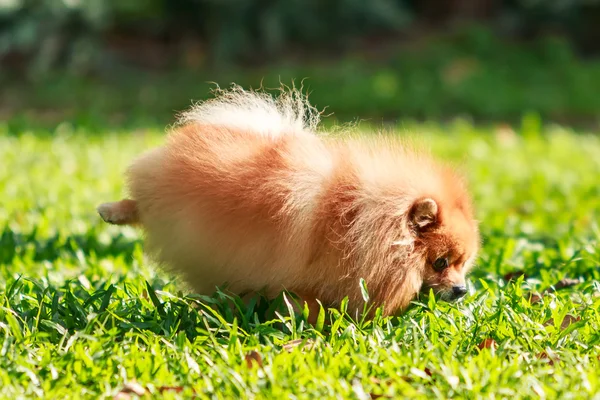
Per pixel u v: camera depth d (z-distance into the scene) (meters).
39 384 5.69
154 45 32.50
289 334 6.83
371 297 7.06
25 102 27.20
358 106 26.56
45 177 15.05
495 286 8.32
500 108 26.56
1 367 5.84
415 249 7.14
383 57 32.22
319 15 32.59
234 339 6.25
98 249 10.37
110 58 30.39
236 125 7.36
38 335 6.41
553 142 20.58
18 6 28.80
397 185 7.08
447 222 7.21
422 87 28.16
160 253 7.41
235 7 30.94
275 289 7.04
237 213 6.84
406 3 36.38
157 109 26.28
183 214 7.00
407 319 6.94
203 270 7.15
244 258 6.88
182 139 7.34
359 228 6.89
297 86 27.88
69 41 29.69
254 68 31.11
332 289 7.05
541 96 27.88
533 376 5.75
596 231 10.40
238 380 5.62
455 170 7.89
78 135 20.39
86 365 5.87
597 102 27.36
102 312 6.86
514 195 15.00
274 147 7.09
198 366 5.94
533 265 9.23
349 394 5.51
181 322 6.91
